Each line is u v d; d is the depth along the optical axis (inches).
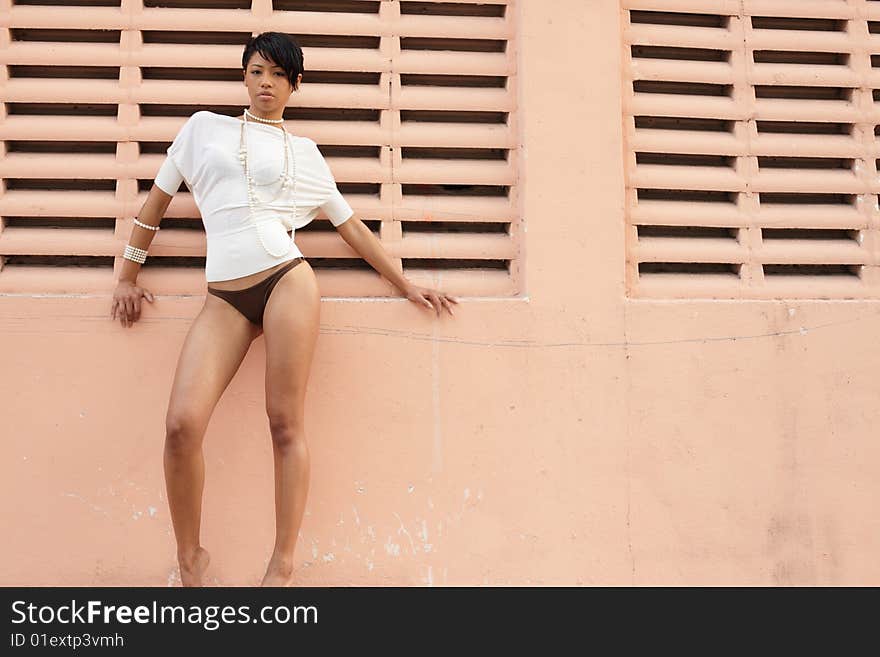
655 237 137.3
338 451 124.1
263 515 122.7
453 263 133.7
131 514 121.0
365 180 130.4
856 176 141.3
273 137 119.3
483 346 127.3
